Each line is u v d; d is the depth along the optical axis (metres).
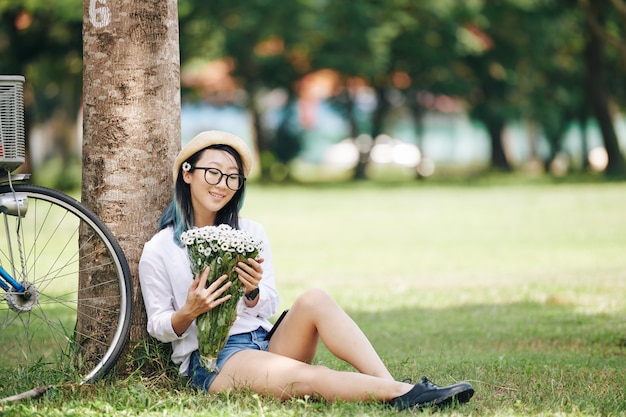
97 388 5.16
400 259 14.17
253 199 26.55
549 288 10.63
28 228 16.06
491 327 8.31
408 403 4.66
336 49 32.75
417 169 37.09
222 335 4.97
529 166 43.38
